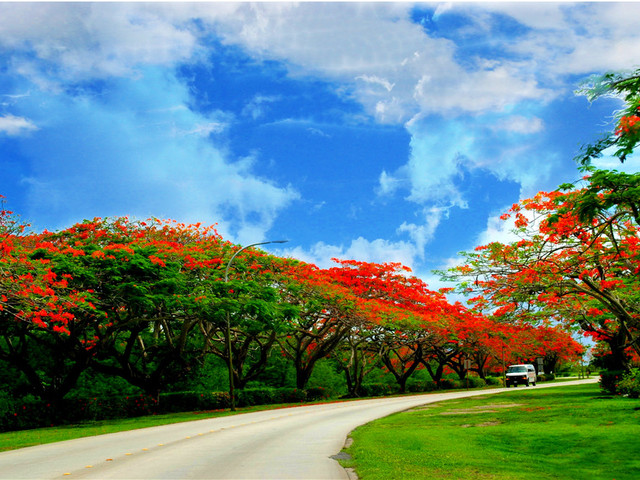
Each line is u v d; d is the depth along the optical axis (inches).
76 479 358.6
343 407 1093.8
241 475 364.8
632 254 691.4
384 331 1626.5
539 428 606.5
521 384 2091.5
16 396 1037.8
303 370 1454.2
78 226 1044.5
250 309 1023.6
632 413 672.4
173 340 1253.7
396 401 1268.5
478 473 371.6
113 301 895.7
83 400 940.6
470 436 566.3
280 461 422.0
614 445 483.2
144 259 914.1
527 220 802.2
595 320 1033.5
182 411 1104.8
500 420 722.8
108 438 613.9
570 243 719.1
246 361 1656.0
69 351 964.0
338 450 481.4
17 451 522.3
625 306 872.3
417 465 396.5
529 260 829.2
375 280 1537.9
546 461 434.3
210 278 1064.2
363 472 367.6
